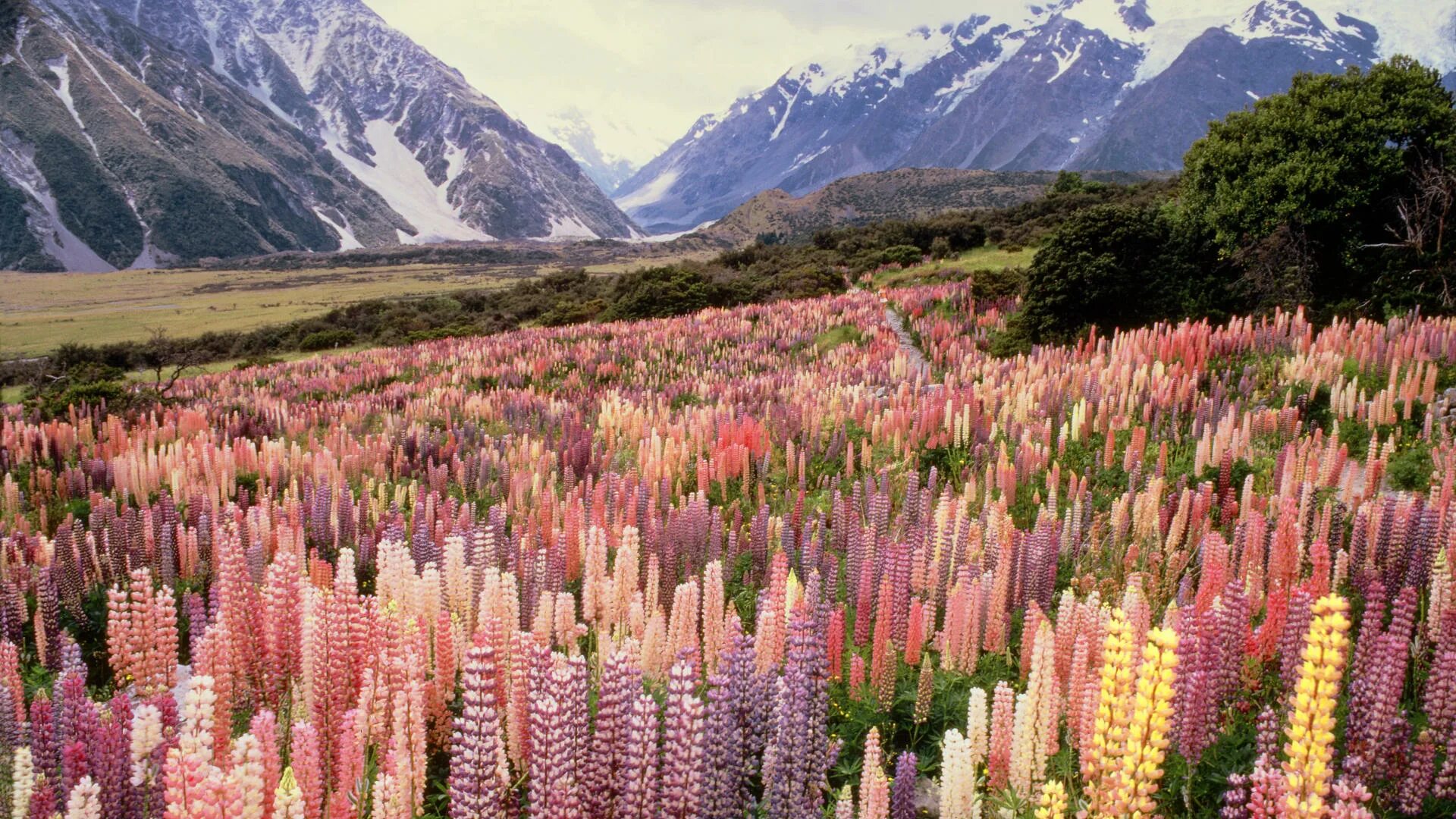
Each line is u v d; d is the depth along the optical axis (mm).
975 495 12945
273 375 33906
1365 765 5727
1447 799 5711
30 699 8594
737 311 40500
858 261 61719
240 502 14180
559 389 28016
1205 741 6043
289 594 7504
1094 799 4641
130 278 182875
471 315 66250
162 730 6055
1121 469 13867
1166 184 72000
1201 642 6305
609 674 5559
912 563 9328
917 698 7289
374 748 6363
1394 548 8789
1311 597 7309
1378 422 13891
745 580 10805
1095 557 10484
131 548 11734
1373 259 25516
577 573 10680
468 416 22828
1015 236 59344
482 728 5223
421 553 10859
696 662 6098
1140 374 16406
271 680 7418
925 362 26484
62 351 53812
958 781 5316
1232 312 27672
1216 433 14258
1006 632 8312
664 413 19219
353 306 78938
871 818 5367
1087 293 27781
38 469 16234
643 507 12727
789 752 5879
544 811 5305
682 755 5223
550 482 14250
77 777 5758
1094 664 6863
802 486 14500
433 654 7609
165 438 19656
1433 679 6145
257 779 4355
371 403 25328
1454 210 24359
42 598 9883
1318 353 16688
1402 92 25922
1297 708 4395
